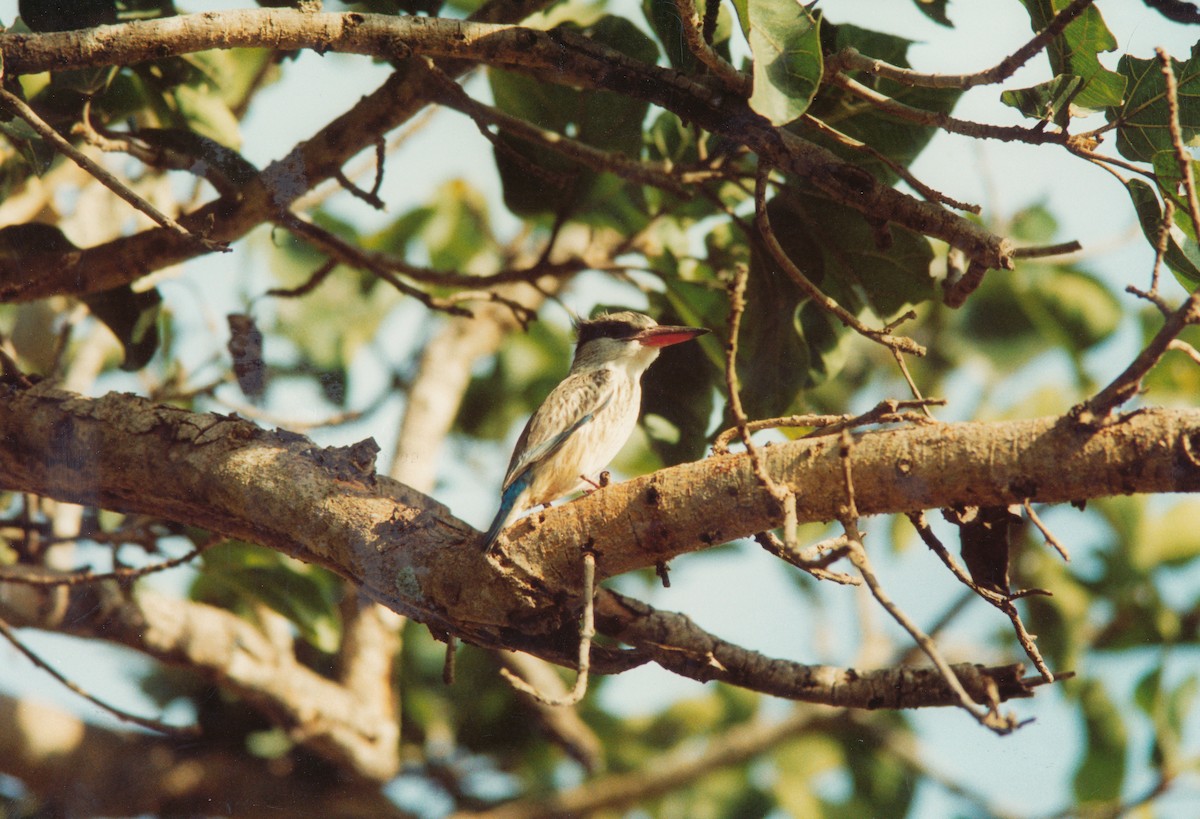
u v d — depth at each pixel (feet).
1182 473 19.04
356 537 23.81
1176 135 19.30
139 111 32.83
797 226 30.37
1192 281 24.80
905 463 20.45
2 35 23.72
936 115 24.59
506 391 49.26
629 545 22.13
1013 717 17.48
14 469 26.12
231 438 25.21
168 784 38.99
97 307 32.12
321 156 31.14
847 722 47.75
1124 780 43.80
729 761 46.60
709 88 26.20
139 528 33.32
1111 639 44.55
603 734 48.85
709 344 33.94
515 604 22.95
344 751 39.34
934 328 49.65
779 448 21.44
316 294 44.24
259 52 36.76
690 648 25.14
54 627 35.06
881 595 18.26
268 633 41.75
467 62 31.40
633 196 35.09
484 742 45.32
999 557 23.72
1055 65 24.18
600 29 30.30
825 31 27.68
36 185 36.24
